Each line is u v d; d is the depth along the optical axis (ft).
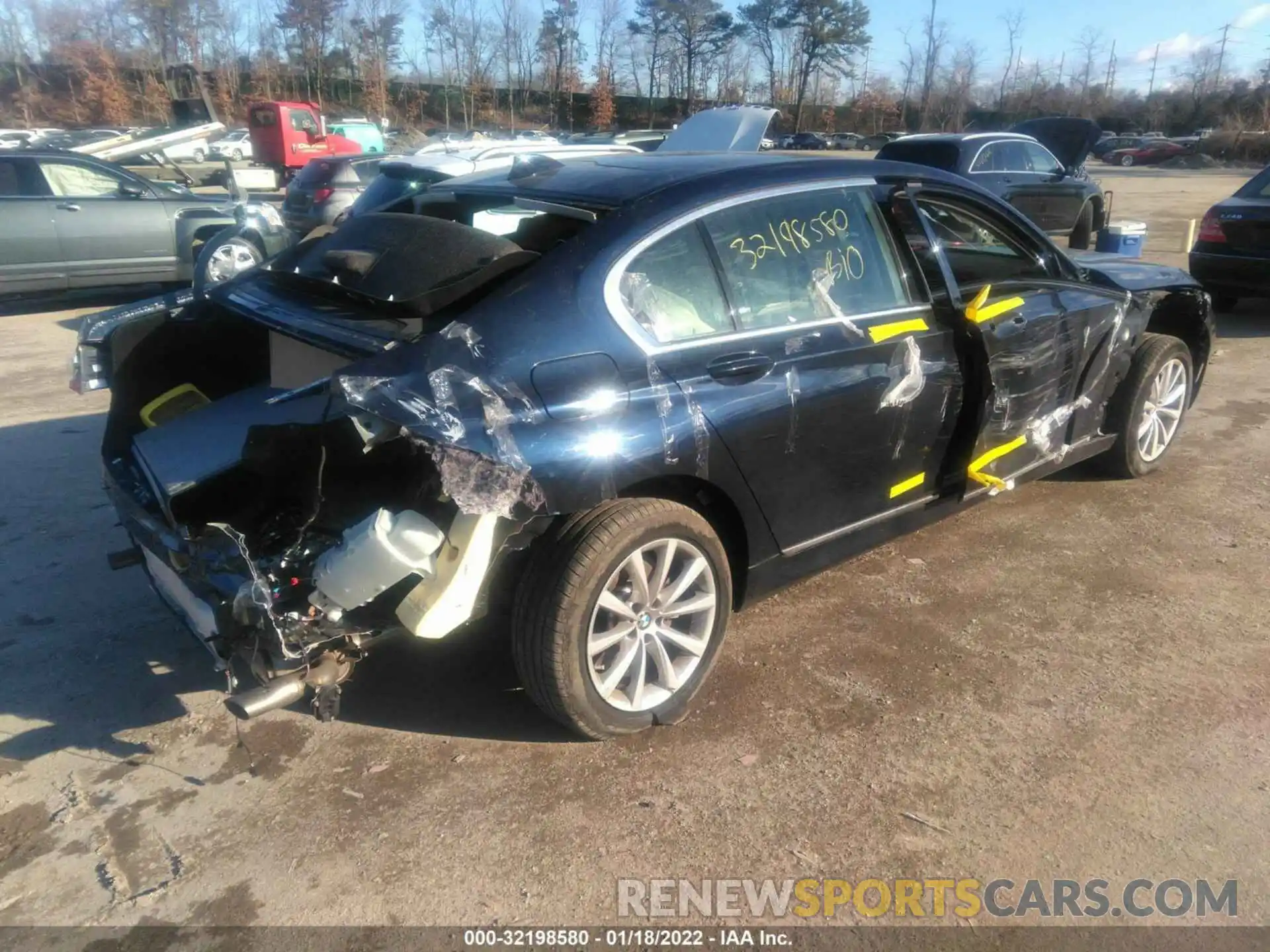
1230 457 18.28
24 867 8.61
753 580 11.05
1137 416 16.15
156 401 12.82
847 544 11.94
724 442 9.96
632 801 9.33
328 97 200.95
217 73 184.85
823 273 11.18
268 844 8.83
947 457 12.65
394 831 8.97
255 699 8.61
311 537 9.34
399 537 8.37
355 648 9.19
